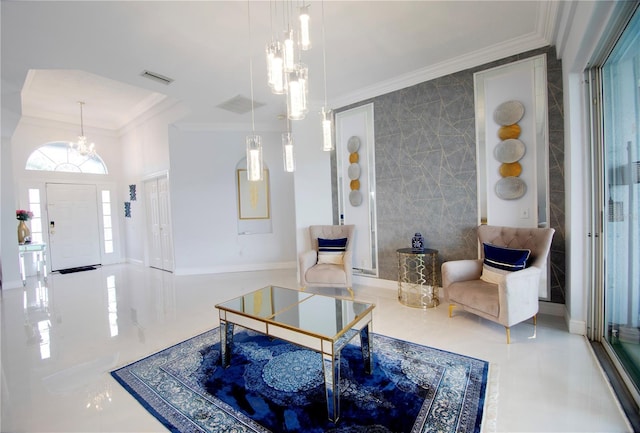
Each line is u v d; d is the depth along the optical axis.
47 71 4.18
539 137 2.84
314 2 2.22
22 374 2.09
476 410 1.59
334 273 3.53
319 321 1.91
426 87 3.52
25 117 5.75
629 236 1.93
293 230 5.75
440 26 2.61
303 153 4.46
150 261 6.41
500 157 3.06
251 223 5.75
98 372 2.10
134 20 2.38
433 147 3.50
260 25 2.49
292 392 1.82
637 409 1.54
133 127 6.45
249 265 5.64
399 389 1.79
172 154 5.38
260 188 5.71
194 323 3.02
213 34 2.61
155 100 5.34
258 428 1.52
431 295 3.43
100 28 2.48
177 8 2.25
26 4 2.14
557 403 1.63
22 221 5.44
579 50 2.04
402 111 3.72
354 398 1.73
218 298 3.88
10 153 4.68
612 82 2.11
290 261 5.75
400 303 3.37
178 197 5.41
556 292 2.79
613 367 1.92
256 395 1.80
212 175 5.54
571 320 2.45
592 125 2.29
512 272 2.38
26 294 4.26
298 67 2.07
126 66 3.16
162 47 2.80
